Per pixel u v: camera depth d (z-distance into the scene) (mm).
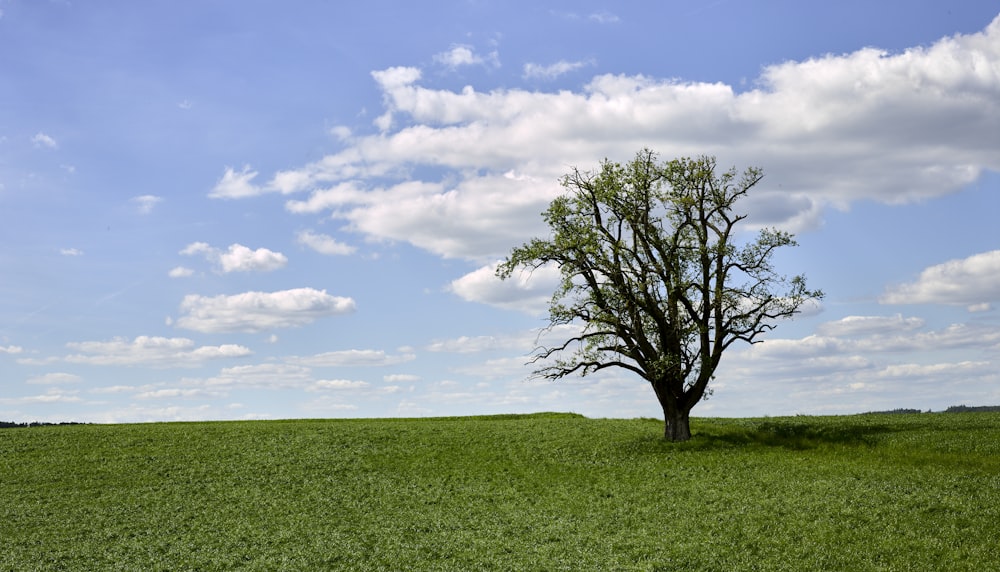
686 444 53625
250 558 31547
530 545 31797
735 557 28812
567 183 57875
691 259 56250
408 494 43094
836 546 29188
